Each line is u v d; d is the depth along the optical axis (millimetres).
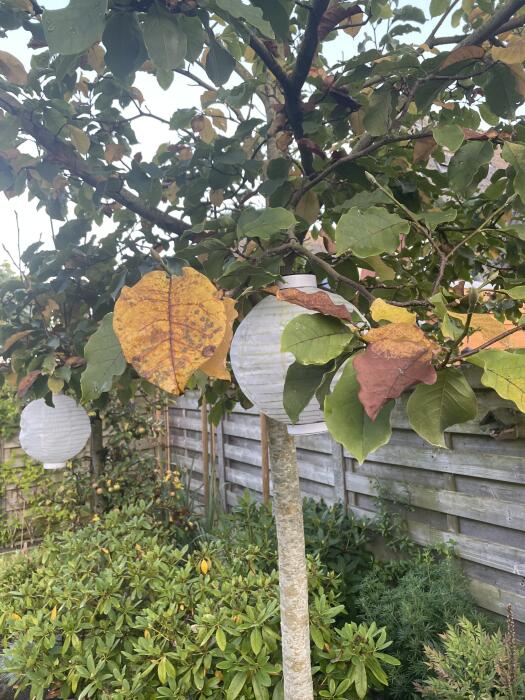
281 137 1218
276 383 798
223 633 1526
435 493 2223
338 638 1601
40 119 1087
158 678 1610
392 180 1219
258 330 812
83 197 1399
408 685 1775
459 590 1863
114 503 3316
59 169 1201
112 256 1514
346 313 478
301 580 1214
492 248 1596
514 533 1939
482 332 520
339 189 1244
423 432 457
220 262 921
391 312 468
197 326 456
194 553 2230
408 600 1858
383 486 2490
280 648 1606
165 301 466
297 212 1177
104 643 1723
